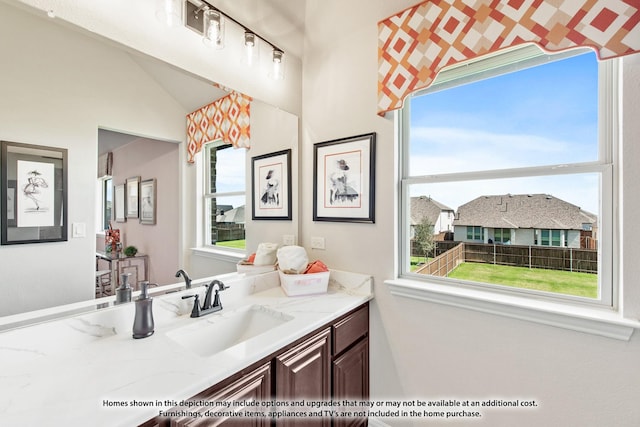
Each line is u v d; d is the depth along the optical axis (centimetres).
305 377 116
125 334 106
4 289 85
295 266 163
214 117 145
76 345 97
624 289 98
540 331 113
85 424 61
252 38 149
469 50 121
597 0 96
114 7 106
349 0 166
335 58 175
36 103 91
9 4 85
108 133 108
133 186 115
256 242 167
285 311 132
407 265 158
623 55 92
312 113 187
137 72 115
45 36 92
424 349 143
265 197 170
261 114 167
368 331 161
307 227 191
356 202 165
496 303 120
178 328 113
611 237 106
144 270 119
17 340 86
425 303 142
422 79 134
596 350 103
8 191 86
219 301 136
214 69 141
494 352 124
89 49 102
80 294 100
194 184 137
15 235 87
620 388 99
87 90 102
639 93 95
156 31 118
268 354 97
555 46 103
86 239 102
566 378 108
